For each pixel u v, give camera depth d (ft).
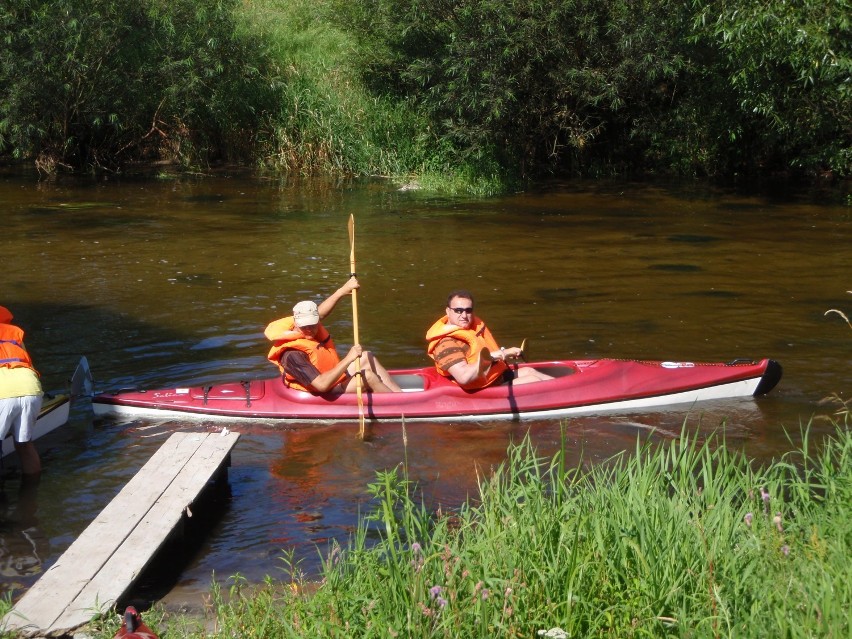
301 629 11.43
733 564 11.53
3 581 14.80
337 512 17.31
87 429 21.65
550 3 58.29
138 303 31.91
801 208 52.70
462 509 15.57
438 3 61.52
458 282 35.14
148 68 63.36
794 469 15.90
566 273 36.60
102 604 13.32
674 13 56.54
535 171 66.49
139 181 61.46
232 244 41.98
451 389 22.65
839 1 44.50
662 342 27.45
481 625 10.54
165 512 16.17
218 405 22.47
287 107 66.74
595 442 20.81
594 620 10.91
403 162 65.10
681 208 52.80
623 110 65.41
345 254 40.14
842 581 11.02
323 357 22.72
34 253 39.65
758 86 53.01
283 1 78.18
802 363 25.54
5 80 61.77
